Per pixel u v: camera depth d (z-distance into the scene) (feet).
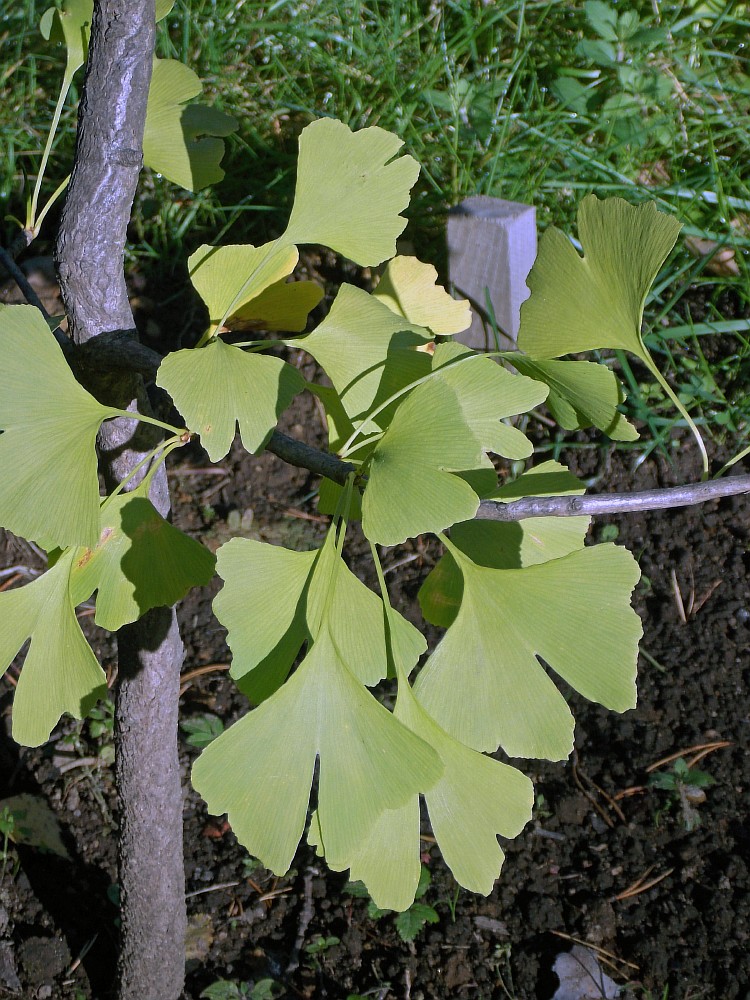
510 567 1.83
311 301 1.90
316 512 3.65
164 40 4.19
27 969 2.58
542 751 1.64
